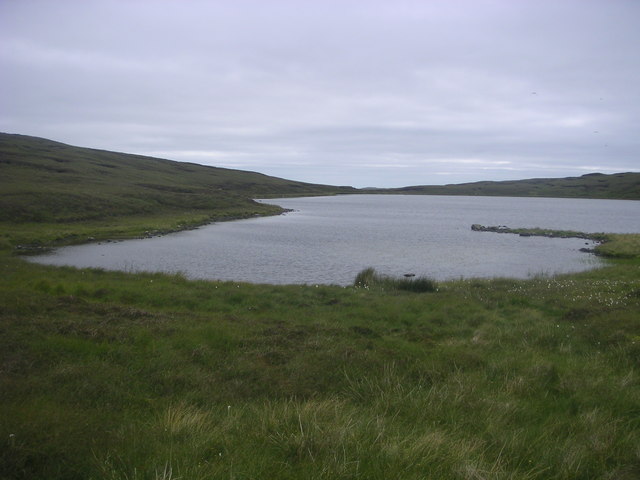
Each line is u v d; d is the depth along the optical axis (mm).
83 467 4340
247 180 199125
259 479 4238
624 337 9766
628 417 6082
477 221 78062
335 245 43062
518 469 4664
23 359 7375
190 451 4672
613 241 45000
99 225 53625
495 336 10625
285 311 13883
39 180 82125
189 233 52594
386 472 4430
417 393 6797
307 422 5406
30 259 31828
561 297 15859
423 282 19219
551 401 6758
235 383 7152
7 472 4129
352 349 8883
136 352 8391
